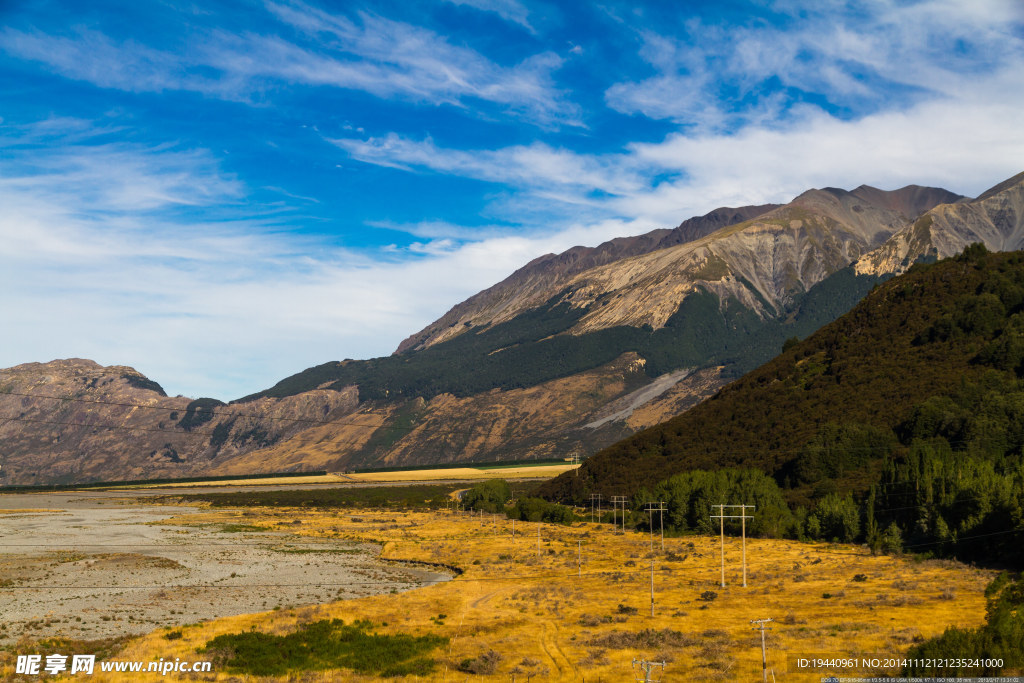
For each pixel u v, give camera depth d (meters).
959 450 166.75
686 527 176.50
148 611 99.25
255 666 73.12
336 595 113.00
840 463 183.25
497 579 122.38
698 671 66.06
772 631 79.56
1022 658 59.88
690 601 98.44
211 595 111.38
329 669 73.00
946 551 122.88
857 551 134.50
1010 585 86.31
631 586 110.94
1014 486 120.12
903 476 149.88
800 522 158.25
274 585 120.75
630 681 64.75
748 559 132.12
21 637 84.94
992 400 176.38
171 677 69.62
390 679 69.44
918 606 88.12
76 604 103.44
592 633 82.00
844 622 81.31
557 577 122.94
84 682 68.06
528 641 80.06
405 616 93.56
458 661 72.94
